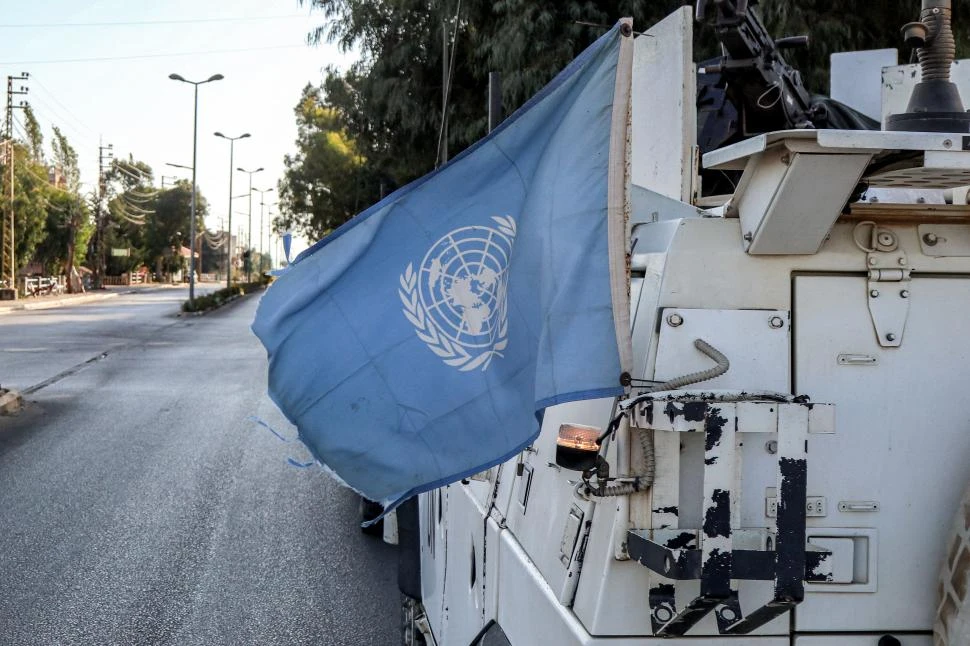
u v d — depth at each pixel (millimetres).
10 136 54500
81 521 8391
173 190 104375
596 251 2043
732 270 2057
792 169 1880
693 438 1915
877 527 2043
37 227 58094
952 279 2086
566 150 2119
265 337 2383
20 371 20188
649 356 2043
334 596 6496
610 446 2027
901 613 2035
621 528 1906
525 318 2221
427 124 16406
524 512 2516
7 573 6949
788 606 1802
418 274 2316
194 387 17688
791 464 1784
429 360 2307
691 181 3508
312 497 9266
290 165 43750
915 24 2152
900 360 2066
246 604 6340
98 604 6336
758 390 1953
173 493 9430
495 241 2271
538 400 2053
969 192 2279
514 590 2469
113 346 26453
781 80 3973
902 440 2057
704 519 1770
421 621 4586
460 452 2295
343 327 2352
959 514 1962
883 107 3652
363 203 29750
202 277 134750
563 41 12602
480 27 14414
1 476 10195
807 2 10609
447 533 3768
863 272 2074
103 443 12094
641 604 1925
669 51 3611
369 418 2350
